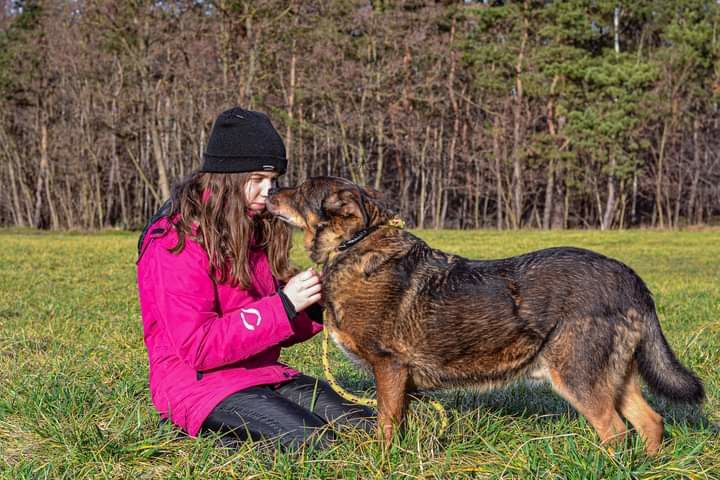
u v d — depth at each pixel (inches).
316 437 166.7
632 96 1649.9
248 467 158.9
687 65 1772.9
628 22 1936.5
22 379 234.2
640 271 698.2
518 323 168.7
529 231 1610.5
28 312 392.5
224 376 176.6
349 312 173.6
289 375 191.8
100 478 159.5
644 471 153.7
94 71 1635.1
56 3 1672.0
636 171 1766.7
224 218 175.3
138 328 343.0
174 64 1512.1
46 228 2146.9
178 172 1984.5
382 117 1771.7
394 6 1721.2
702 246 1068.5
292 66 1696.6
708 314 397.1
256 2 1478.8
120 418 195.9
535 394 227.8
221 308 181.3
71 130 1863.9
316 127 1708.9
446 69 1862.7
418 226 2097.7
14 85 1902.1
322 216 176.7
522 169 1900.8
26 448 177.9
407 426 177.6
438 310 170.6
